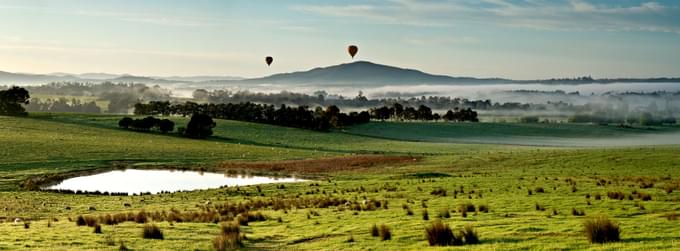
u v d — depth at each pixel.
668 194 39.19
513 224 27.20
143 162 85.69
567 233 23.88
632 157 74.81
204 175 75.69
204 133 135.12
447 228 22.92
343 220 31.27
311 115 184.38
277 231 28.53
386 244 23.67
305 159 92.75
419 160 86.81
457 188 47.72
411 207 36.44
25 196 50.81
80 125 138.38
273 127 167.88
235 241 24.78
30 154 84.31
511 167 73.25
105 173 75.44
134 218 32.97
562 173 62.81
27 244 24.30
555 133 198.62
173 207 42.34
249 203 42.44
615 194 38.22
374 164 83.50
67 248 23.45
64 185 63.91
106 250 23.00
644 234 22.45
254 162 88.00
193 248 23.75
